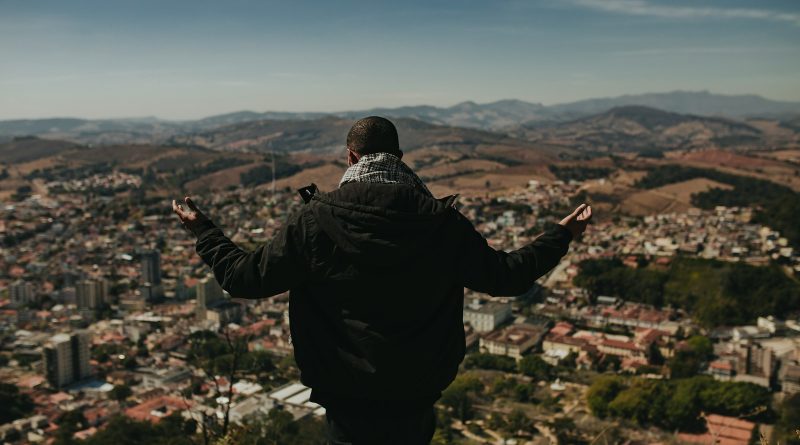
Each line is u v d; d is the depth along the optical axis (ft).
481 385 247.29
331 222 12.57
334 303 13.10
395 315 12.81
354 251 12.35
